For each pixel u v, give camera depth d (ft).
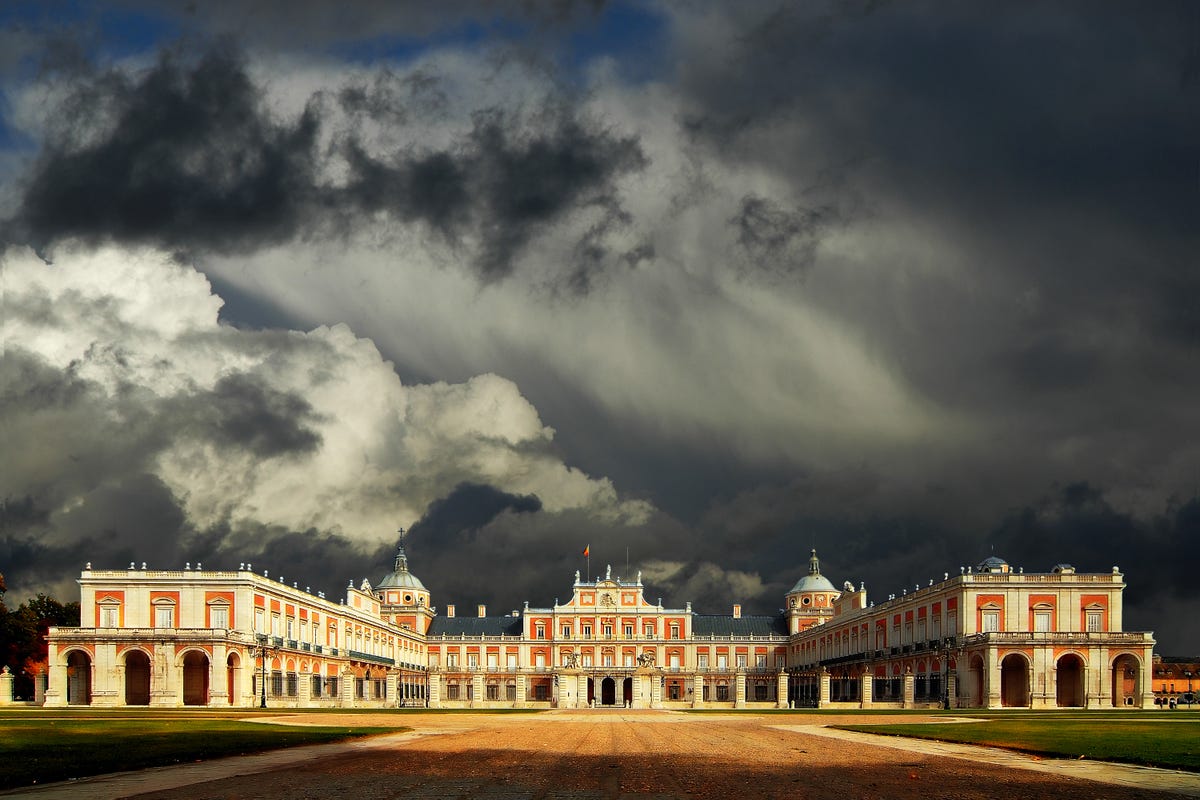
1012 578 398.42
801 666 647.56
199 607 391.45
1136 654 382.63
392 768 122.72
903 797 100.32
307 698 403.34
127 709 323.98
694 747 157.28
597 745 159.94
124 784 107.34
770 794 102.22
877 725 223.51
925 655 434.30
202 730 185.68
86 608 391.04
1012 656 391.45
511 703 515.50
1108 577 397.60
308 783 108.37
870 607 520.83
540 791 103.14
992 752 148.97
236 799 96.68
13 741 151.23
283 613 434.71
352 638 524.11
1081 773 120.47
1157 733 180.75
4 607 418.10
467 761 131.54
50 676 378.73
